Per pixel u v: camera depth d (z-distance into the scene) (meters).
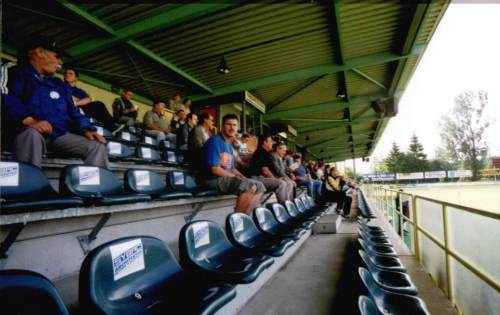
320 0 5.82
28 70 2.62
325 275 2.87
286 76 8.66
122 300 1.19
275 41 7.02
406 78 10.09
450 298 3.00
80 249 2.10
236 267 1.89
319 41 7.25
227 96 9.23
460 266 2.88
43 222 1.87
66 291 1.75
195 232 1.80
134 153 4.78
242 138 7.18
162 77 8.23
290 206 4.25
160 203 2.51
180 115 7.34
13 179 1.86
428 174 39.78
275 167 4.94
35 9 5.00
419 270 3.75
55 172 2.95
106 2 5.11
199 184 3.74
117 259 1.25
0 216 1.43
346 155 36.62
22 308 0.80
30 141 2.26
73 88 4.70
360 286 1.66
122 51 6.75
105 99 8.20
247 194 3.44
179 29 6.26
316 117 14.77
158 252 1.46
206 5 5.37
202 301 1.31
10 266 1.69
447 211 3.11
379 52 8.13
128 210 2.30
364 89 11.21
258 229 2.79
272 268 2.92
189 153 4.32
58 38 5.99
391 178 42.03
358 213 8.47
